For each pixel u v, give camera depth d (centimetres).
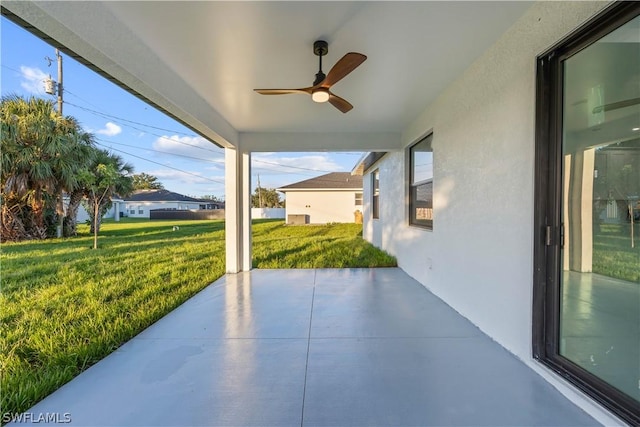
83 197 1160
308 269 588
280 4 208
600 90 171
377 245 859
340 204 1842
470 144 305
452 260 352
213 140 494
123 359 240
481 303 287
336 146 570
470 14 220
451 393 192
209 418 172
